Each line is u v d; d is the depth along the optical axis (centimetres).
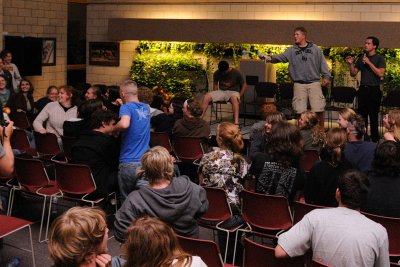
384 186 377
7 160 322
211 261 328
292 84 1070
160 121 711
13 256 475
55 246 207
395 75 1075
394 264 341
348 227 279
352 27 1085
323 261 282
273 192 425
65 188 506
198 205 362
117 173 526
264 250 312
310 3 1140
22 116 803
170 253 217
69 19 1612
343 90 1025
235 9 1209
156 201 350
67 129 625
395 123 531
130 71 1328
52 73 1334
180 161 666
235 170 451
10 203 548
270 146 434
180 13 1267
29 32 1266
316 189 416
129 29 1282
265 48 1188
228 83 1063
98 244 212
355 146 476
